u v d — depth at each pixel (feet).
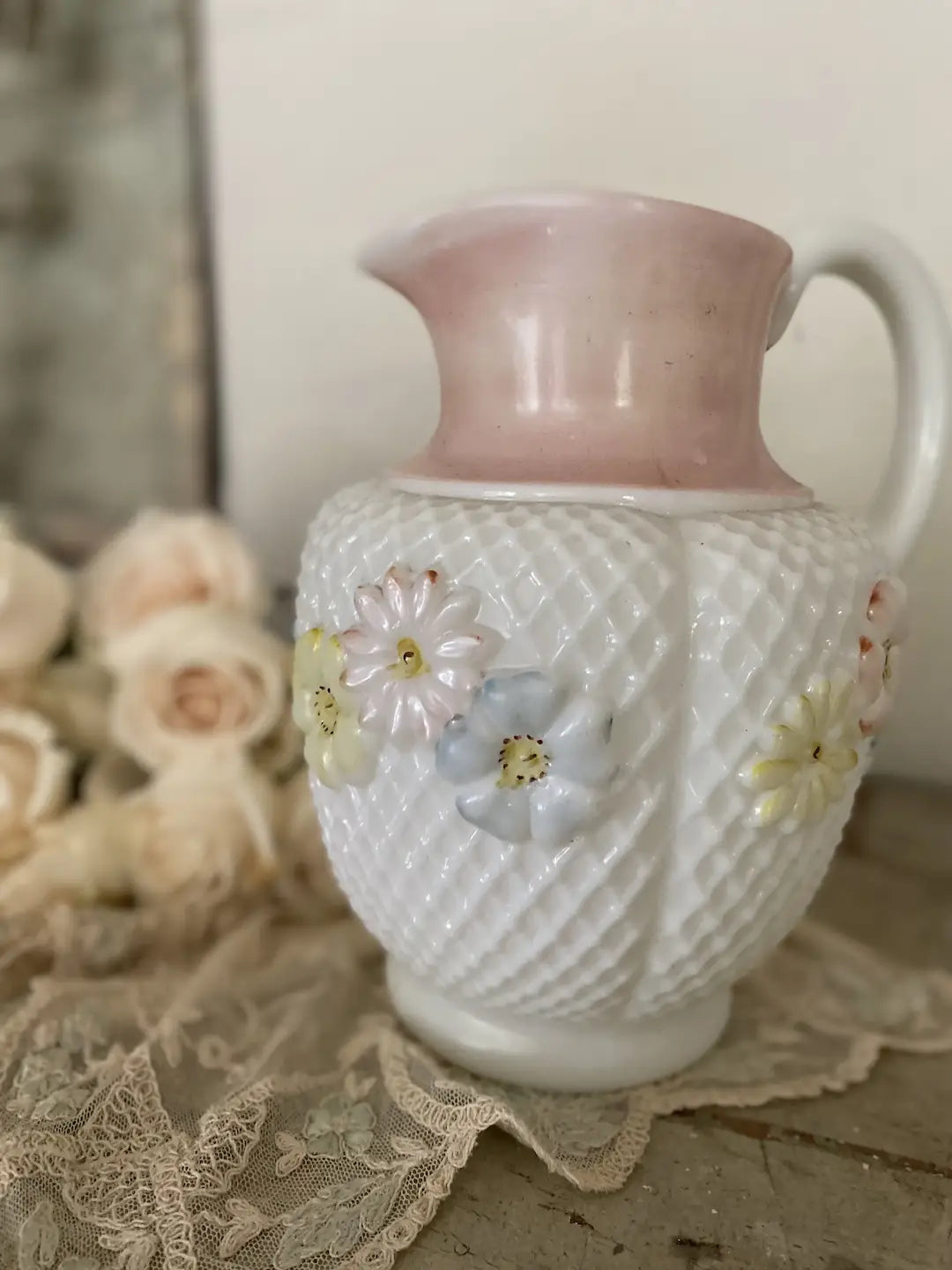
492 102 1.26
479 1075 0.83
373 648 0.70
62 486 1.50
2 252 1.45
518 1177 0.73
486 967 0.75
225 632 1.03
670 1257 0.67
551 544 0.66
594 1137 0.76
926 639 1.22
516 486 0.70
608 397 0.71
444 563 0.68
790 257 0.77
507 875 0.71
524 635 0.66
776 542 0.69
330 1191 0.70
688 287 0.71
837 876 1.18
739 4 1.14
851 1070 0.86
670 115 1.19
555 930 0.72
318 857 1.05
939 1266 0.67
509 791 0.68
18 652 1.04
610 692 0.67
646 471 0.70
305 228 1.35
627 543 0.67
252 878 1.03
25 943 0.95
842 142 1.14
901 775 1.29
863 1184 0.74
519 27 1.23
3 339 1.48
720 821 0.70
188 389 1.42
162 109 1.37
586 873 0.70
